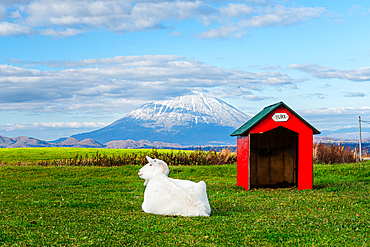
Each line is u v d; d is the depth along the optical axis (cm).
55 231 767
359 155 2811
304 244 688
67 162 2756
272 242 706
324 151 2698
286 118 1537
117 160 2762
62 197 1295
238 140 1708
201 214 921
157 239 718
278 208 1072
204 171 2247
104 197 1316
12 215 934
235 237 735
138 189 1565
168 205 948
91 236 731
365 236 738
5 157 3244
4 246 664
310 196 1293
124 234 751
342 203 1112
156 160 1089
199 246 674
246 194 1412
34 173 2159
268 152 1764
